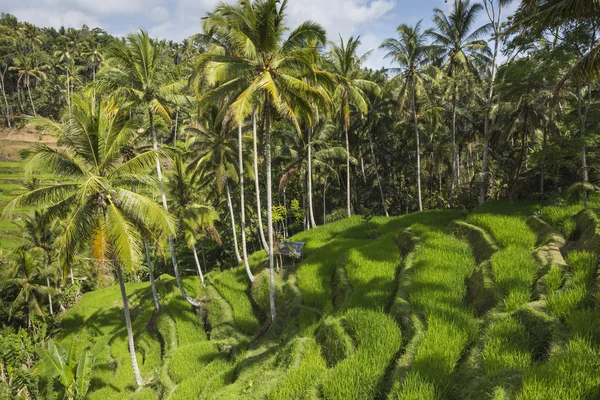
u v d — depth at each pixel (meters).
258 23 13.34
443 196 31.86
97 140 13.15
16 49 71.44
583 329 6.87
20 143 62.00
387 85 27.28
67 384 17.09
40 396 19.25
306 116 14.79
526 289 9.21
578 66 9.97
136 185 14.36
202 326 19.47
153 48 17.83
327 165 29.42
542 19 10.39
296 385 8.86
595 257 9.27
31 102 65.94
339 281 14.58
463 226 14.77
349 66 23.58
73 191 13.12
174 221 15.21
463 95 26.95
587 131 14.94
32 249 29.38
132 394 15.60
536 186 19.09
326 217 35.44
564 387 5.57
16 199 12.27
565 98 15.70
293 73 13.80
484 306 9.61
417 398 6.90
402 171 36.00
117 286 36.19
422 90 25.16
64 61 75.56
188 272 36.31
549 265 9.92
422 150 34.72
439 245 13.73
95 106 15.24
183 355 16.00
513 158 21.12
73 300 35.28
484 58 24.56
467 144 32.34
